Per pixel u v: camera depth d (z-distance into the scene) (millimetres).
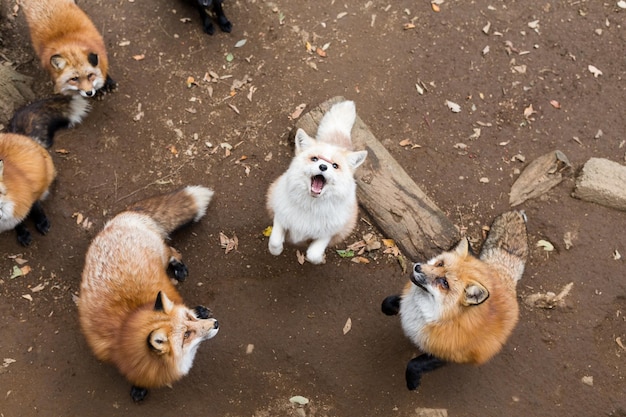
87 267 4691
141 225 5090
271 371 5191
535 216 6125
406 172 6344
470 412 5062
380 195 5891
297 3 7594
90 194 6012
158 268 4770
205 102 6738
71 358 5070
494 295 4516
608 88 7066
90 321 4395
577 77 7137
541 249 5922
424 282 4336
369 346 5371
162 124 6551
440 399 5121
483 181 6336
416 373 4879
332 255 5840
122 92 6730
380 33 7391
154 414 4895
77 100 6348
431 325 4445
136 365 4078
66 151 6246
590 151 6598
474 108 6855
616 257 5871
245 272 5703
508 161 6492
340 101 6359
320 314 5508
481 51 7289
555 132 6711
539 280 5727
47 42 6324
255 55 7129
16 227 5547
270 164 6371
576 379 5234
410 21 7496
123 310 4332
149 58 7023
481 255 5531
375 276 5727
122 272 4477
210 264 5719
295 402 5059
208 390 5059
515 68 7172
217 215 6004
